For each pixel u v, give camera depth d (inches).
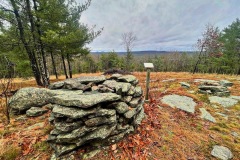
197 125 230.5
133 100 223.1
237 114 278.5
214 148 177.2
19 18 396.5
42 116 224.5
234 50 1230.3
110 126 168.7
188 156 163.5
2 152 144.3
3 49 397.1
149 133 197.2
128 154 155.7
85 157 147.9
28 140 165.6
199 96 365.4
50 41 400.2
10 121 208.2
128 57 1583.4
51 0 398.9
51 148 155.8
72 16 485.1
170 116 255.1
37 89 257.8
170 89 425.4
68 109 160.4
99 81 267.1
